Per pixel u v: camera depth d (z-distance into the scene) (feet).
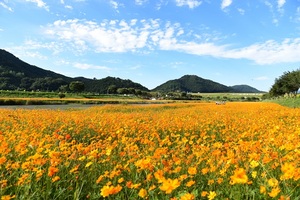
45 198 12.16
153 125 36.01
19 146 17.11
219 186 13.42
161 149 16.53
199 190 13.23
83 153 16.81
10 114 51.88
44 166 15.42
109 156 17.60
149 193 11.91
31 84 605.31
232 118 49.47
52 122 39.86
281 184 12.85
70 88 477.36
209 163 15.88
